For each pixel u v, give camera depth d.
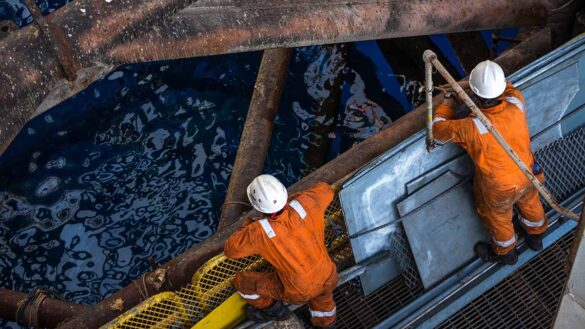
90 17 3.79
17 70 3.58
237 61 10.23
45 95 3.71
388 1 5.57
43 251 9.08
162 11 4.04
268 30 4.89
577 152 5.71
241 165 7.07
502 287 5.42
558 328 3.47
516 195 4.84
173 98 10.00
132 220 9.18
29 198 9.40
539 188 4.50
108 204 9.32
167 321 4.98
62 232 9.18
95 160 9.62
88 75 3.93
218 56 10.27
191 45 4.50
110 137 9.78
